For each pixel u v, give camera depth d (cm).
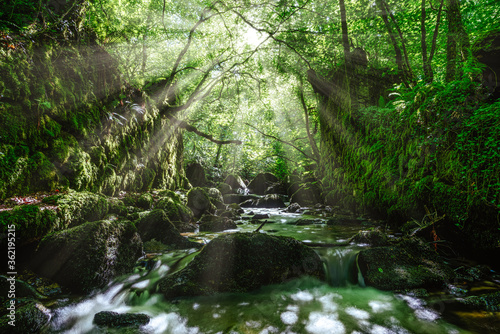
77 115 505
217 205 927
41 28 439
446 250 380
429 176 420
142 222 476
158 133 910
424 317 245
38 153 398
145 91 838
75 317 247
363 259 337
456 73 432
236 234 358
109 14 659
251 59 1051
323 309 272
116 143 643
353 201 743
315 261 356
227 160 2153
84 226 322
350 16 758
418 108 465
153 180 850
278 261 340
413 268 322
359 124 732
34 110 402
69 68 501
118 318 245
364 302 285
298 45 921
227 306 279
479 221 327
